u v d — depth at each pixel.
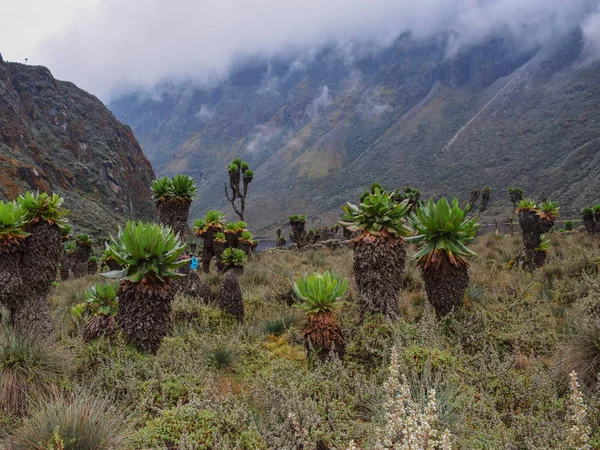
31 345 3.61
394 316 4.70
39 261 4.45
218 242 12.63
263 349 5.18
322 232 35.62
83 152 129.75
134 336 4.17
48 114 130.00
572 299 5.86
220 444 2.67
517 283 7.28
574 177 108.12
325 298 4.30
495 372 3.44
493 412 2.84
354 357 4.26
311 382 3.55
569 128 164.50
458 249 4.93
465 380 3.43
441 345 4.05
